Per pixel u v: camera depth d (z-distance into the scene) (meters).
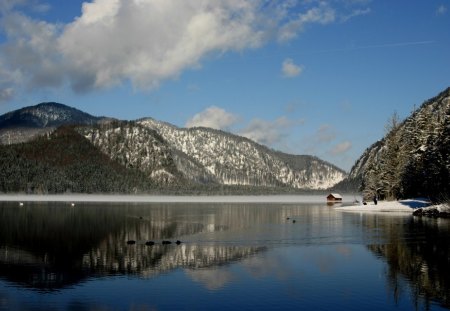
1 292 26.47
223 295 25.28
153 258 36.91
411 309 22.42
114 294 25.80
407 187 99.81
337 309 22.56
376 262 33.78
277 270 31.47
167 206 148.12
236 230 58.97
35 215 93.62
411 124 113.12
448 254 36.69
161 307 23.28
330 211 103.69
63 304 23.97
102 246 44.28
